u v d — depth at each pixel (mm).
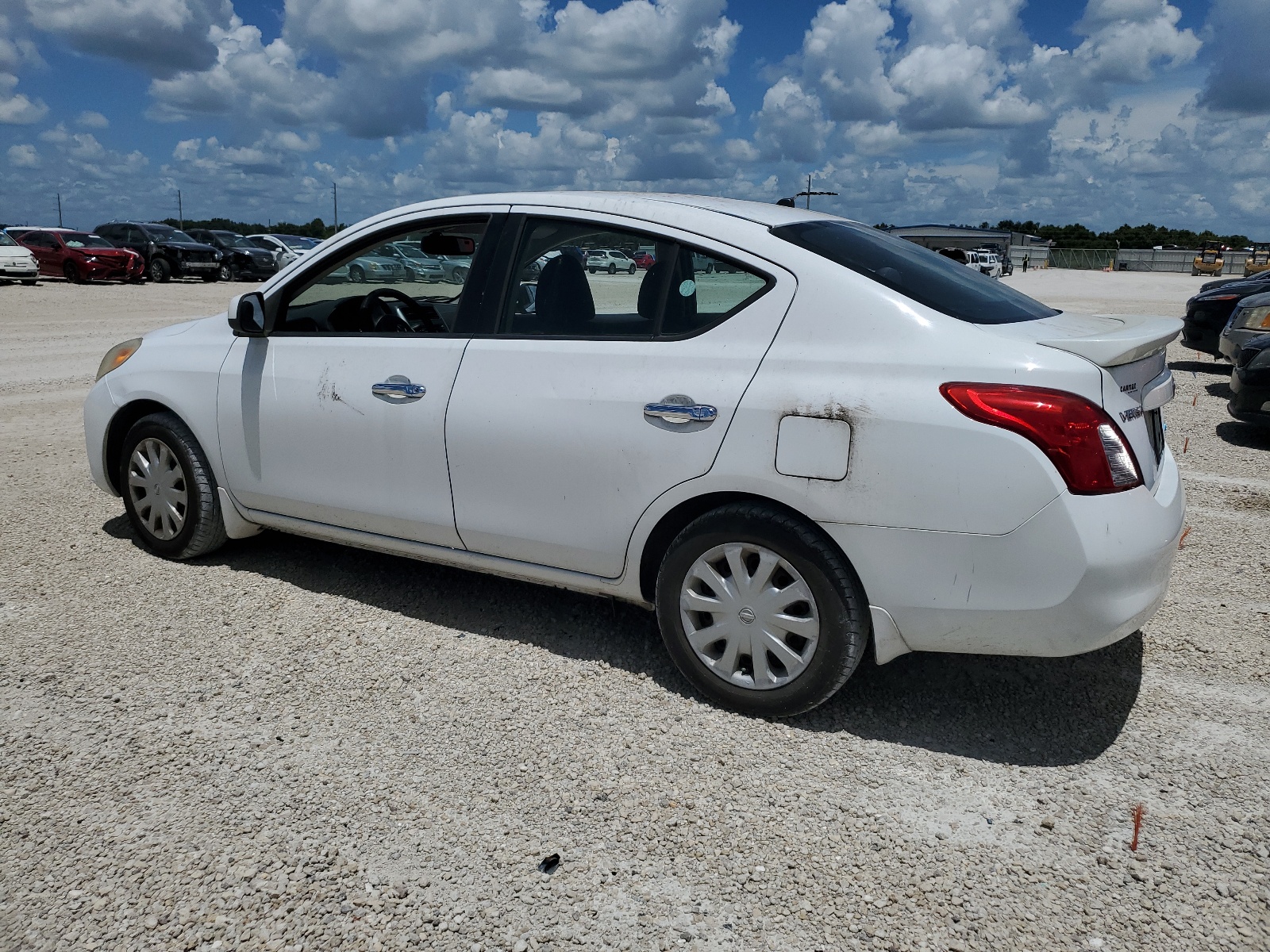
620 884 2410
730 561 3162
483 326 3646
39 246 29750
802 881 2422
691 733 3133
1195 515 5719
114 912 2289
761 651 3160
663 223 3354
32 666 3520
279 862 2471
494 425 3520
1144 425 3018
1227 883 2410
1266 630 3957
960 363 2830
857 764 2963
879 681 3512
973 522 2791
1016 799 2781
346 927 2254
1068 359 2785
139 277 29969
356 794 2770
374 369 3848
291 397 4055
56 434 7648
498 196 3744
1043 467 2717
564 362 3418
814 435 2947
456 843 2562
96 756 2939
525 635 3861
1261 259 45656
